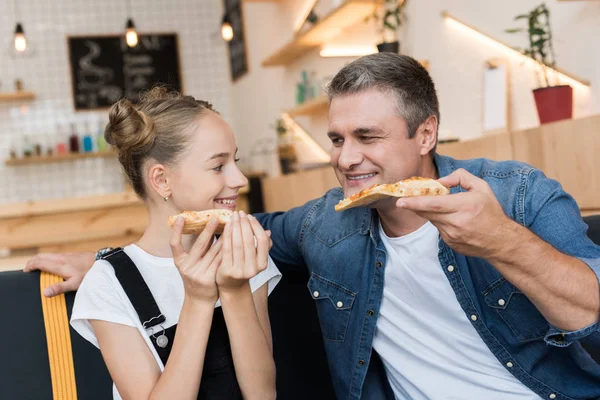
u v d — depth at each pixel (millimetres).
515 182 1288
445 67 3301
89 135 6535
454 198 1017
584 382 1294
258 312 1389
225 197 1340
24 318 1390
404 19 3646
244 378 1240
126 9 6707
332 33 4199
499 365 1301
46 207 3791
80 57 6547
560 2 2506
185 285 1197
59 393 1385
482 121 2961
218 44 6949
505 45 2797
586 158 1909
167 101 1359
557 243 1205
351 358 1429
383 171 1302
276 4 5250
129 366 1241
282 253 1587
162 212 1360
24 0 6461
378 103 1271
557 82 2543
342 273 1443
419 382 1350
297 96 4621
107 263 1322
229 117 6988
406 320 1376
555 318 1119
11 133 6418
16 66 6441
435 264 1318
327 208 1531
